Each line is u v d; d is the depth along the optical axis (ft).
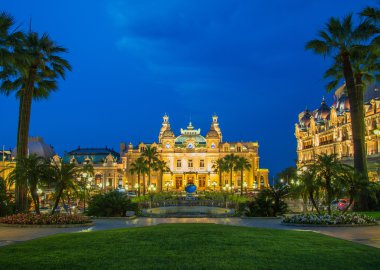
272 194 144.56
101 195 150.30
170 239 68.44
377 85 326.85
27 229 99.96
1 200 129.70
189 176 521.24
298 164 433.07
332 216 106.11
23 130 138.82
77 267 48.60
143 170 363.76
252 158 525.34
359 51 147.02
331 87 171.32
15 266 49.29
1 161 402.31
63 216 110.83
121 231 81.76
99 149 582.76
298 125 476.95
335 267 49.29
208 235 73.20
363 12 129.59
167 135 535.19
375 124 289.53
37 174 122.01
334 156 116.47
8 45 117.08
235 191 437.58
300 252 57.62
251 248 60.23
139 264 49.70
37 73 154.30
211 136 532.73
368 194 126.21
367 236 81.66
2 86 150.51
